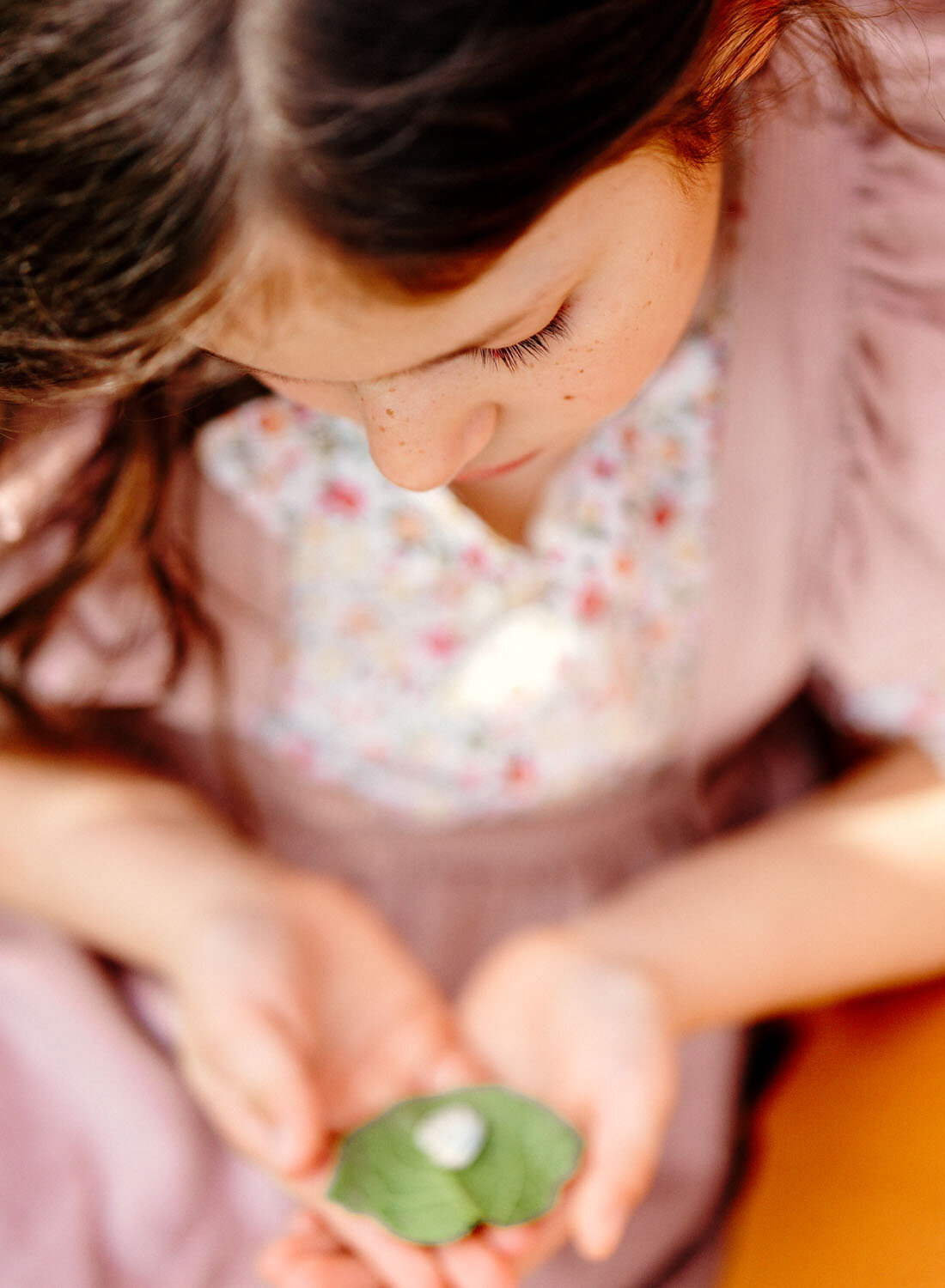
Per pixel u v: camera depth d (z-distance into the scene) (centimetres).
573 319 64
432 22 57
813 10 66
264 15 58
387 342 62
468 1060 81
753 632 85
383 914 90
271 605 86
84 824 87
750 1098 92
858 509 82
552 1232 76
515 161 59
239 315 61
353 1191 75
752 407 81
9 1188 82
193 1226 82
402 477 66
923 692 85
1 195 60
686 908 84
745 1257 84
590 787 90
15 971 86
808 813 87
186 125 59
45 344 61
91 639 85
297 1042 79
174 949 83
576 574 84
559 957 83
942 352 78
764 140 78
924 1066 83
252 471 83
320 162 59
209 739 92
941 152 73
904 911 84
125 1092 84
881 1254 79
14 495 82
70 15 58
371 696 87
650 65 60
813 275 79
